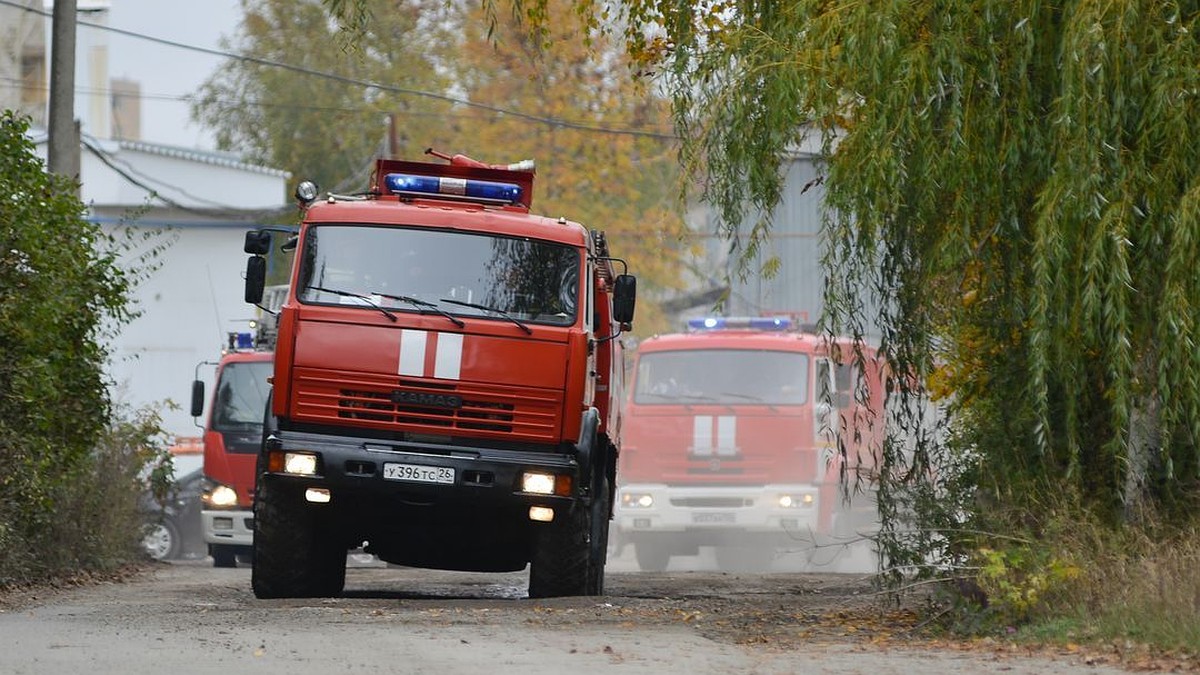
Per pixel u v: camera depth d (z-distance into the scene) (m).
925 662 23.62
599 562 39.75
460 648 25.08
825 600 37.34
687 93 31.42
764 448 63.88
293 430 35.72
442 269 36.09
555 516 36.62
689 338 65.62
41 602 38.34
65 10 56.38
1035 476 30.28
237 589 44.38
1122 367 26.38
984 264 29.39
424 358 35.47
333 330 35.56
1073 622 26.59
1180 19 27.27
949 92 28.06
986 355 32.19
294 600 36.38
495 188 38.34
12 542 42.22
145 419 59.09
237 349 64.56
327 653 24.41
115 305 46.88
